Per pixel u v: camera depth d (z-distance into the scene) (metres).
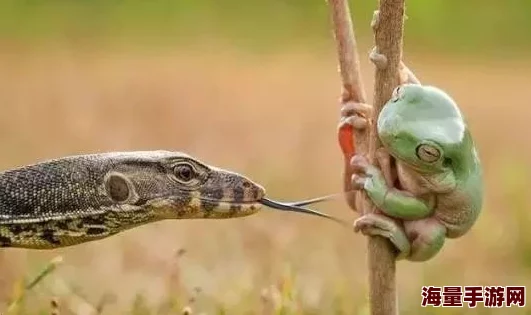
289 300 18.91
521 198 31.03
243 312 20.77
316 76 58.53
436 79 59.47
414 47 68.88
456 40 69.69
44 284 21.23
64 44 64.88
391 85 14.37
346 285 22.72
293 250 26.91
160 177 15.06
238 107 48.50
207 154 37.97
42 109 45.56
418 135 13.88
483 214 30.50
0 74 54.44
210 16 73.00
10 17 69.44
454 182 14.12
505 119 48.53
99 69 57.22
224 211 15.27
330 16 14.93
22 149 37.81
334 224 29.55
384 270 14.53
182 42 67.38
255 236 27.94
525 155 40.47
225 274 24.88
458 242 28.88
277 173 34.44
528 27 70.62
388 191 14.21
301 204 15.46
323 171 36.00
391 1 14.30
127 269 25.97
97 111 45.69
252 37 69.44
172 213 15.16
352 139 14.77
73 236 15.00
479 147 42.03
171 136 41.31
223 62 61.44
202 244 27.30
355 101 14.80
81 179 14.91
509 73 62.41
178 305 19.59
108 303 21.09
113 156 15.09
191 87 53.00
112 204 14.95
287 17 73.25
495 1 71.69
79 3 72.38
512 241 28.80
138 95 50.03
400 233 14.32
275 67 60.78
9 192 14.93
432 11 70.88
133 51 63.94
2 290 21.44
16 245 15.04
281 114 47.38
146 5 73.44
